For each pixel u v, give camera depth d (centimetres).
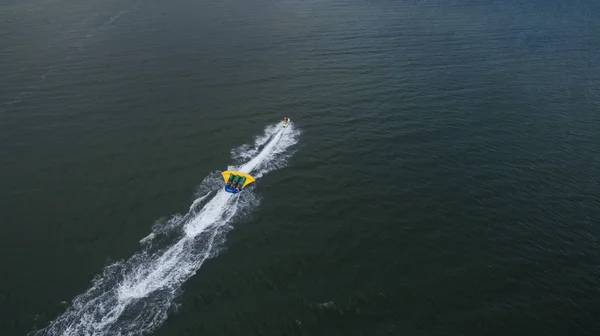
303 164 5034
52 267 3553
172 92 6406
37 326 3070
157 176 4672
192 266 3625
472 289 3544
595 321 3297
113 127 5488
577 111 6378
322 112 6106
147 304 3272
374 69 7494
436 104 6419
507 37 9338
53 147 5056
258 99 6350
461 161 5178
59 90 6269
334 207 4406
